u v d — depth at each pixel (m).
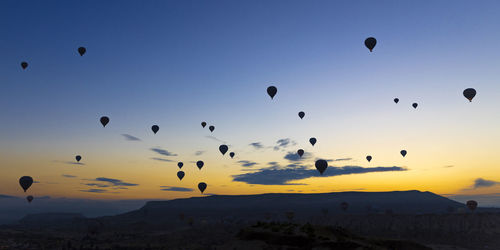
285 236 59.41
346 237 67.12
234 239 63.31
